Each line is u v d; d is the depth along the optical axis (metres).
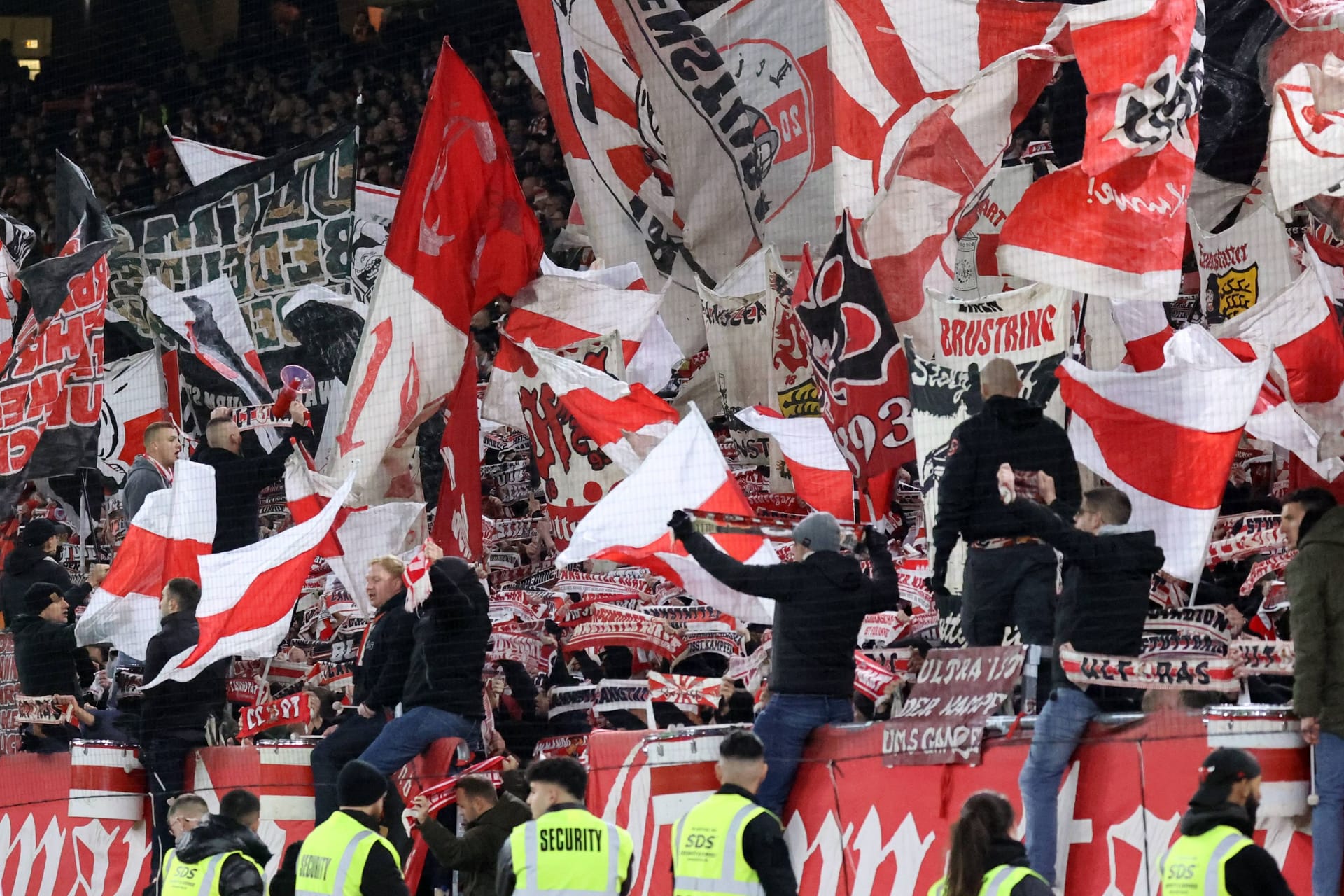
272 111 41.00
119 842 23.12
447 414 26.80
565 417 24.27
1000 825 13.73
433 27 39.84
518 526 26.59
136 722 23.80
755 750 15.47
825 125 27.39
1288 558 18.02
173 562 23.94
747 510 19.91
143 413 29.48
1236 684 15.12
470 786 17.83
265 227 29.50
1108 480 17.64
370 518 24.02
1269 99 23.61
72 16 42.66
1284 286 21.39
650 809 18.22
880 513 21.31
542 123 36.72
